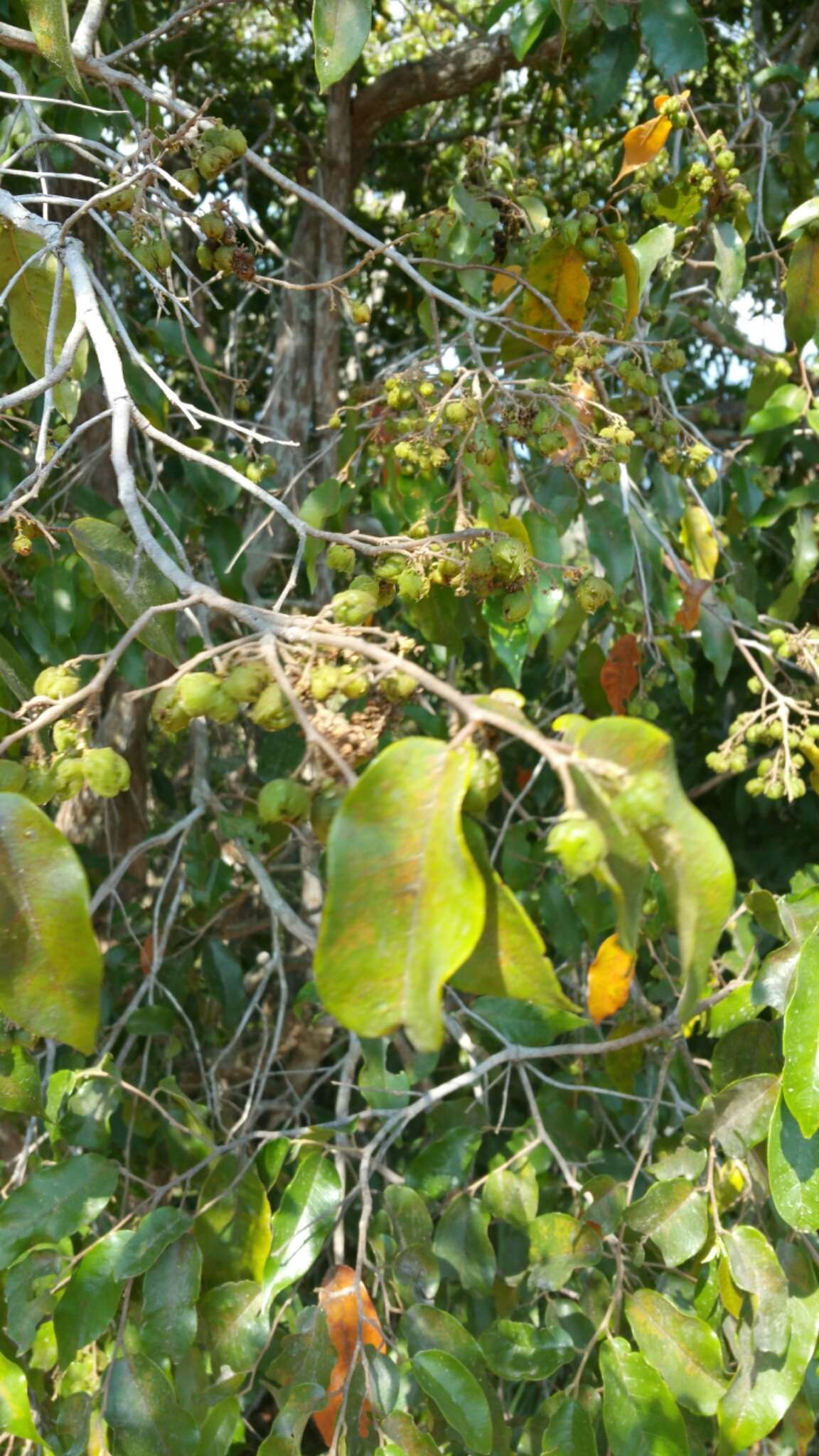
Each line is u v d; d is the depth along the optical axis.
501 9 1.36
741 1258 0.98
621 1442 0.96
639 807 0.55
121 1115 1.60
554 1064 1.89
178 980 1.67
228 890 1.71
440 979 0.55
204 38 2.10
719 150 1.30
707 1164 1.07
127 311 1.82
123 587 0.86
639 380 1.21
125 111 1.02
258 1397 1.45
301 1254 1.03
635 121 2.05
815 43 1.80
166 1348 1.01
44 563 1.37
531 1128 1.39
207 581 1.70
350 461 1.23
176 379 2.06
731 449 1.90
